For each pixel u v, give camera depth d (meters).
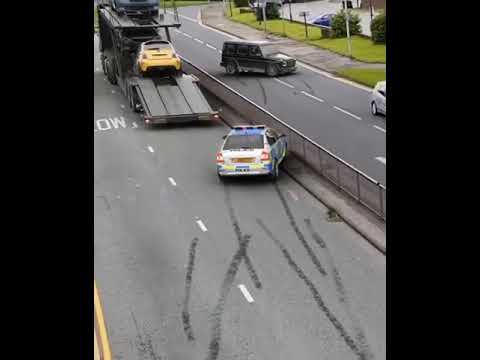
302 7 74.38
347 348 14.46
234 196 23.95
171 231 21.05
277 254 19.12
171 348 14.77
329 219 21.48
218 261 18.84
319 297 16.62
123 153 29.47
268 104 37.62
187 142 30.89
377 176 24.86
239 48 46.41
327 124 32.88
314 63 48.41
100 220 21.94
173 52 36.62
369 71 44.06
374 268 17.98
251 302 16.55
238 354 14.43
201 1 91.25
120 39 39.34
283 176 25.95
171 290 17.28
